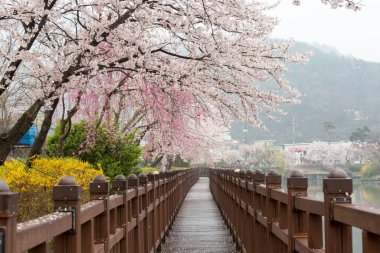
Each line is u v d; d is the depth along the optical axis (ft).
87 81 30.81
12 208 5.97
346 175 9.41
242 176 28.25
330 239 9.19
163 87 35.91
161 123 43.91
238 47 33.40
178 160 119.75
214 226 43.32
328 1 26.73
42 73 28.45
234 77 34.50
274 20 33.73
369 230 7.04
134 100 46.21
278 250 17.06
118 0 28.50
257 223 22.03
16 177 20.57
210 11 30.83
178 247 32.27
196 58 32.07
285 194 14.38
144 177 24.62
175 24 30.35
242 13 31.01
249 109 36.73
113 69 33.47
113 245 14.64
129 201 19.13
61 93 29.78
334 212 8.94
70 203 9.39
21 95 45.14
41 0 26.32
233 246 32.32
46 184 21.43
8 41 28.22
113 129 41.52
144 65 31.99
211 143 95.96
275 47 35.29
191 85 34.78
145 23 30.50
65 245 9.37
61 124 37.47
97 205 11.89
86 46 28.60
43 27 27.78
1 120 52.11
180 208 60.90
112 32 29.17
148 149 67.41
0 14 26.35
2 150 27.04
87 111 40.29
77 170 25.16
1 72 27.09
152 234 27.76
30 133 57.00
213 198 77.51
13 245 5.99
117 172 41.06
